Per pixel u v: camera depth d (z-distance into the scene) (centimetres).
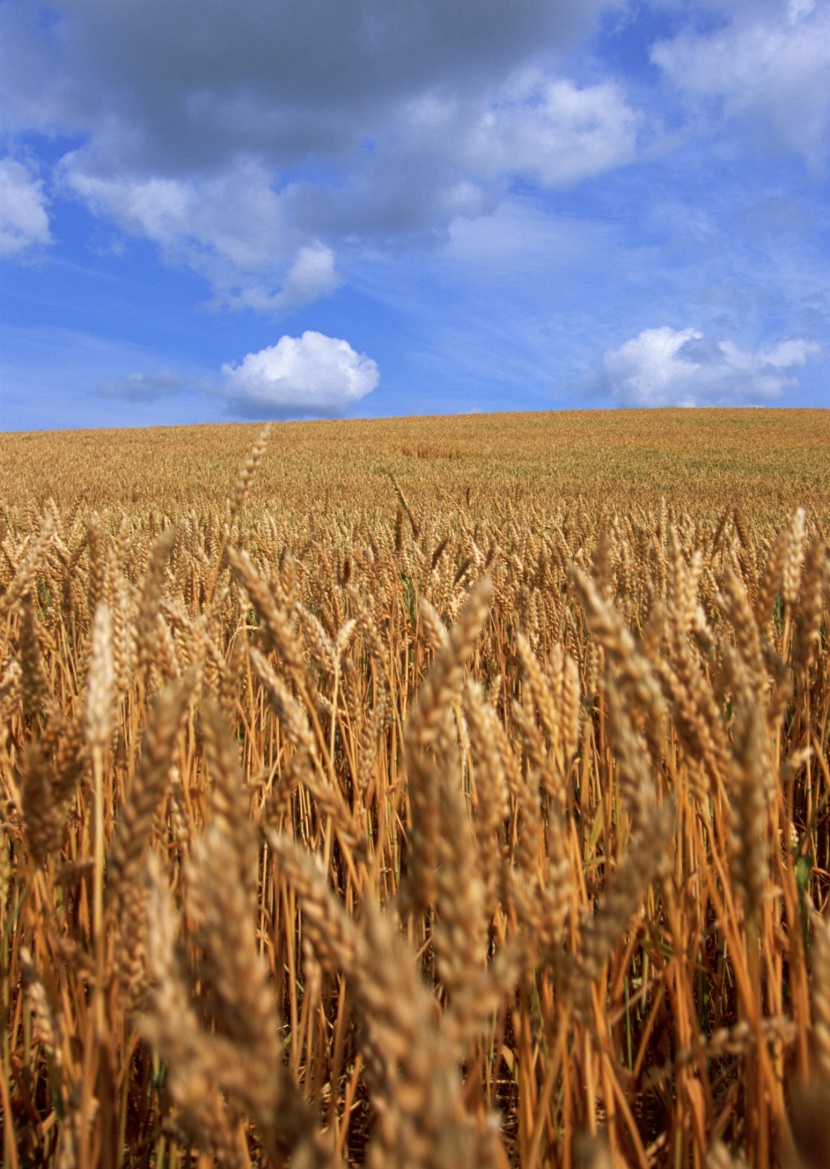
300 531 694
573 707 133
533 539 398
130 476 2231
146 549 365
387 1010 47
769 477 2297
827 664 278
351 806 261
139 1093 169
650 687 100
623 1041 197
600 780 237
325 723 219
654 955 161
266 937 189
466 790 214
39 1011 131
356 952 68
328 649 179
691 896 170
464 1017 53
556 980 112
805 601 145
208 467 2577
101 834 107
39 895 158
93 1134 118
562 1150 132
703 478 2248
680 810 173
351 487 1788
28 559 193
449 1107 46
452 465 2770
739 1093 161
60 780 129
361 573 338
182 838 152
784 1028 119
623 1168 113
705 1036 197
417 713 85
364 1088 193
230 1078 56
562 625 288
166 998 60
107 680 108
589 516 790
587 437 4600
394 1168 47
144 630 152
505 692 274
